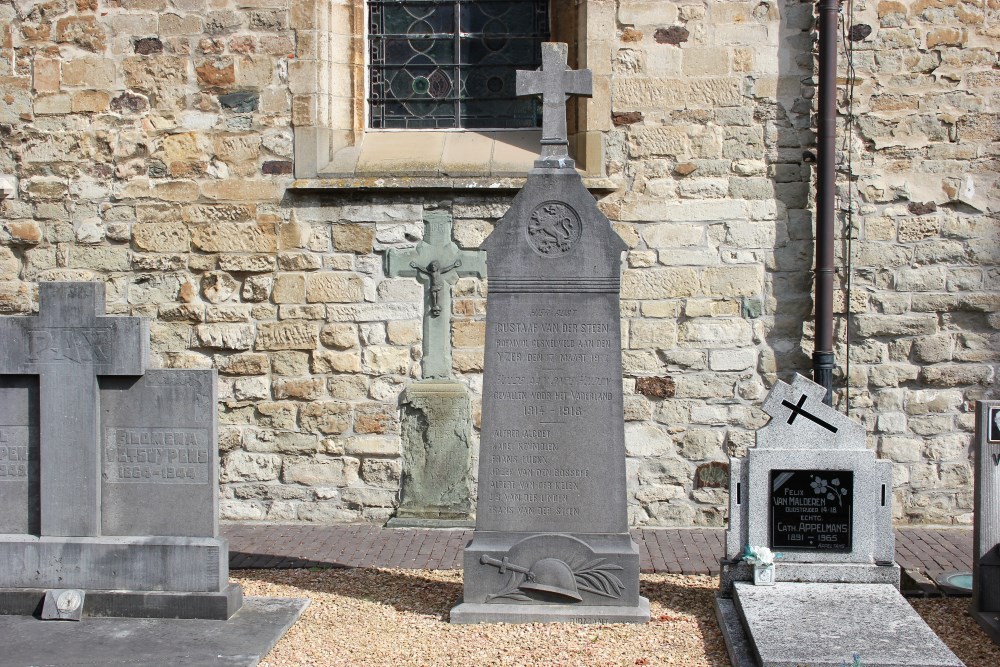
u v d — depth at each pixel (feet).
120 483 20.97
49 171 29.58
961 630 20.77
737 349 29.09
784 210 28.96
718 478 29.19
